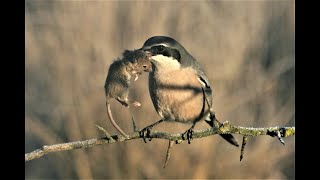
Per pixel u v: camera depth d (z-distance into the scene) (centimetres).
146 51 949
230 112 1398
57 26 1495
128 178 1317
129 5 1490
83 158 1322
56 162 1341
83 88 1402
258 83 1452
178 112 980
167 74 960
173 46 961
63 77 1424
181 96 964
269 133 766
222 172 1314
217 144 1336
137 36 1468
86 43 1456
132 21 1480
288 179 1327
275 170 1336
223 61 1485
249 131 771
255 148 1343
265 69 1505
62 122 1378
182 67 962
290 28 1566
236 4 1582
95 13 1483
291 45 1545
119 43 1466
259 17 1580
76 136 1331
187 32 1520
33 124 1371
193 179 1305
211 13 1554
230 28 1551
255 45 1539
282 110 1408
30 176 1341
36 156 738
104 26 1468
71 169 1331
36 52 1464
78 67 1431
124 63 863
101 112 1337
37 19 1503
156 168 1322
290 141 1349
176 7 1529
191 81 964
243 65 1486
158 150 1334
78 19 1485
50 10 1519
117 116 1295
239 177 1314
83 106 1363
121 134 805
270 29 1568
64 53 1454
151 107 1298
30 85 1434
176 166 1317
